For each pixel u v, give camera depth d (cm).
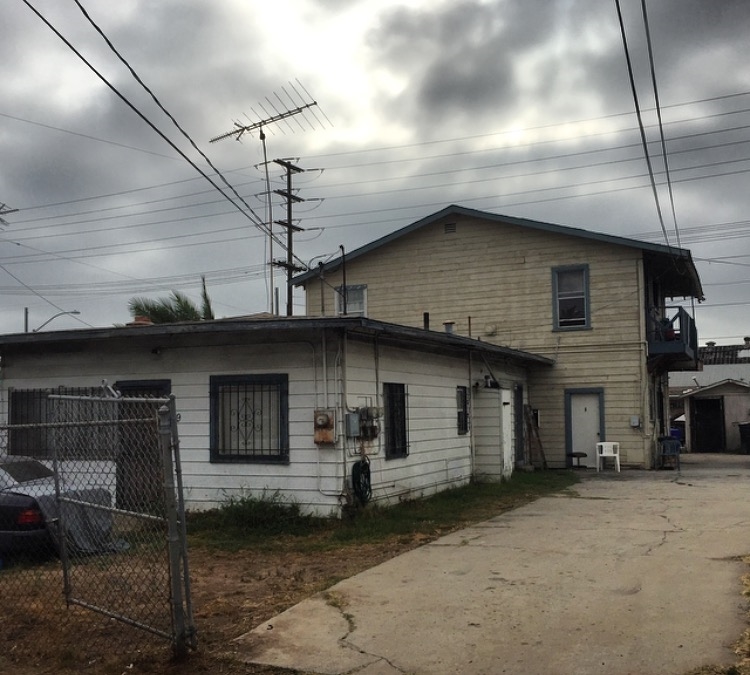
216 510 1117
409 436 1317
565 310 2103
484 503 1288
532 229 2134
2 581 729
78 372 1243
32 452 1247
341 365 1088
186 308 2219
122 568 656
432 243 2248
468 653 521
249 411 1133
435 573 753
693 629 552
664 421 2547
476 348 1540
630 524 1013
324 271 2362
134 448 704
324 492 1073
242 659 522
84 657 537
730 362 4306
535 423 2084
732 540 878
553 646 528
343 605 643
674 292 2577
